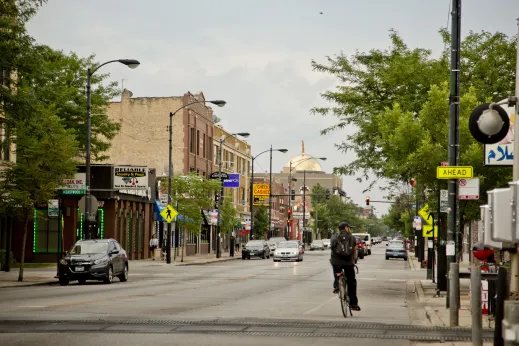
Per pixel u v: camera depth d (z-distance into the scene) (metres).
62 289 27.78
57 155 32.88
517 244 7.21
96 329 14.20
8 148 34.69
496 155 19.92
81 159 63.91
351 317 17.66
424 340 13.29
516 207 6.31
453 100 21.03
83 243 33.03
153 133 77.06
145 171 54.38
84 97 53.88
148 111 77.25
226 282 32.53
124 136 77.38
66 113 53.16
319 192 171.88
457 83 21.05
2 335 13.23
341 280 17.59
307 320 16.39
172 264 54.62
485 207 7.37
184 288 28.06
